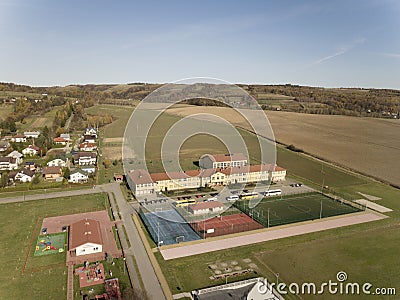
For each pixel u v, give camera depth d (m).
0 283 33.06
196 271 35.56
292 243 42.16
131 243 41.88
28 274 34.78
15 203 55.88
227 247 40.72
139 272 35.34
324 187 66.75
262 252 39.81
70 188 64.00
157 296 31.30
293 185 67.38
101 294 31.42
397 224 49.00
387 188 67.19
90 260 37.69
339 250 40.69
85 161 81.12
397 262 38.22
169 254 38.94
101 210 53.03
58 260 37.75
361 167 80.56
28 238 42.97
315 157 89.38
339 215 51.75
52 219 49.28
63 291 31.95
